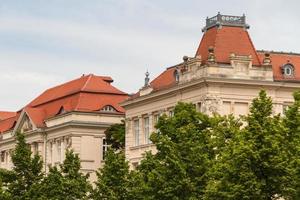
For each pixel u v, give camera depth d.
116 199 113.69
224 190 86.00
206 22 142.12
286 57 141.50
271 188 84.69
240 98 132.38
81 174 128.38
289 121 89.25
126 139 156.62
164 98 144.00
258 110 88.00
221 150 99.06
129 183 114.25
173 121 102.31
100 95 182.62
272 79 134.38
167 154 99.50
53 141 185.38
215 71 131.50
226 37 138.00
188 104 104.50
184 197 97.94
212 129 102.56
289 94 135.25
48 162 186.00
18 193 131.38
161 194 98.31
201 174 98.81
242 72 132.88
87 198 125.94
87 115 178.38
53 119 185.00
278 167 83.69
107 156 117.56
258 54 140.75
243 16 140.38
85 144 177.88
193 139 100.25
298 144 86.88
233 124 102.00
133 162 152.88
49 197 126.69
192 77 135.12
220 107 131.12
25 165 132.75
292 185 84.25
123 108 169.62
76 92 183.38
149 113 149.00
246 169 84.88
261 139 85.69
